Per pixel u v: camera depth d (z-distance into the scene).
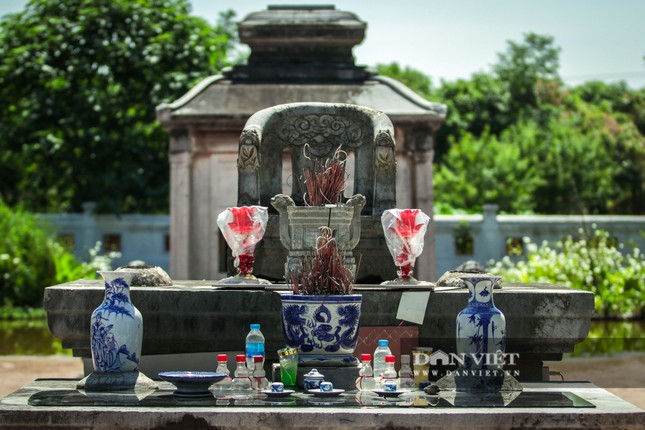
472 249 22.52
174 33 25.39
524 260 22.19
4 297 20.30
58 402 5.40
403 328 6.82
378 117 8.97
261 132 8.76
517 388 5.80
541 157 37.38
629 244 22.19
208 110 14.78
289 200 7.25
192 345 6.95
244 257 7.28
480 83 45.06
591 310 6.97
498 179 34.50
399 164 14.73
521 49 47.84
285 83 15.32
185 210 14.88
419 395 5.63
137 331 5.95
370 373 5.70
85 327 6.95
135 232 23.69
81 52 25.16
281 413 5.13
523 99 45.31
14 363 12.46
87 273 21.08
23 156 25.48
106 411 5.17
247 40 15.59
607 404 5.42
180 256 14.91
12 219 21.03
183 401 5.42
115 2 25.38
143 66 24.86
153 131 25.38
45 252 20.64
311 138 8.99
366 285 7.25
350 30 15.53
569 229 22.27
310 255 6.86
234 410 5.16
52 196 28.72
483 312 5.81
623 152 41.72
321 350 5.81
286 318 5.88
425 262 14.62
